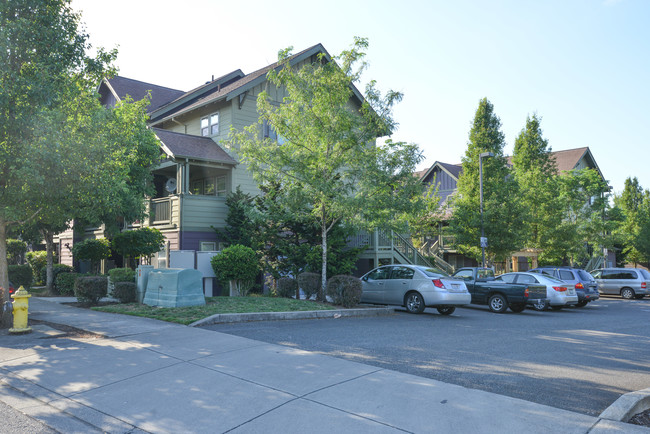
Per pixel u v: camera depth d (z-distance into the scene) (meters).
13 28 10.06
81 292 13.61
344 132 14.34
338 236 18.00
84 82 12.13
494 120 26.45
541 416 5.13
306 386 6.08
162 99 29.41
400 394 5.78
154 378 6.50
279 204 16.20
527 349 9.16
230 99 21.67
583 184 32.47
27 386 6.36
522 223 23.86
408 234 27.78
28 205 11.55
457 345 9.28
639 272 25.94
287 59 14.75
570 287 17.70
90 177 10.97
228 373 6.64
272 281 18.56
